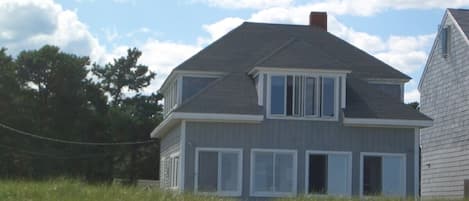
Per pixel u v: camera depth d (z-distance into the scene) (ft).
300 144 129.59
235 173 127.24
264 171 128.16
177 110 125.49
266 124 128.98
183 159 126.11
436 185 163.12
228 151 127.44
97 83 298.15
